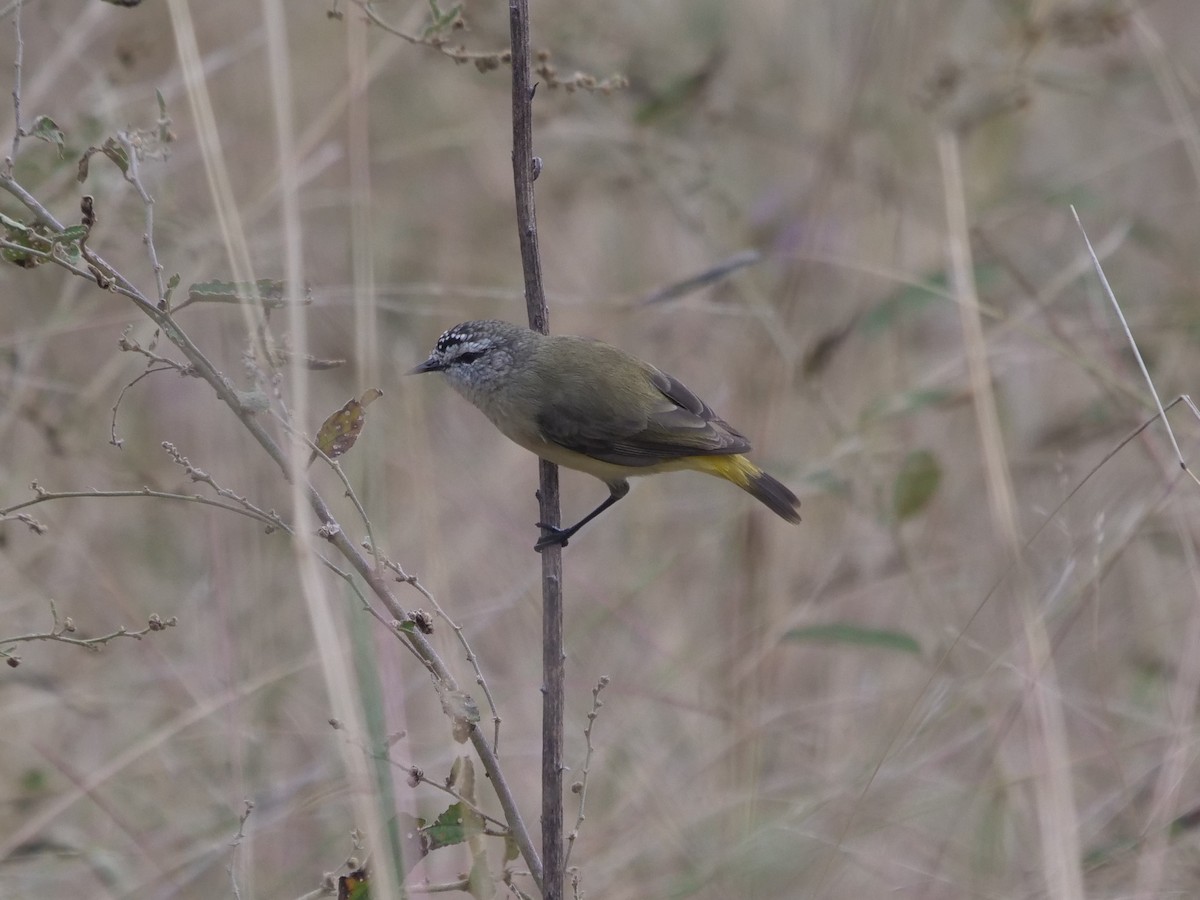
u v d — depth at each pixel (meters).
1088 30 13.25
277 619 11.12
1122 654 11.41
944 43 14.76
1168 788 9.17
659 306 12.23
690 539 13.21
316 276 13.19
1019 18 13.95
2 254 6.70
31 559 11.22
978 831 9.70
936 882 9.60
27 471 11.51
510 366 10.35
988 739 10.27
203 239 11.80
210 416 12.36
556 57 13.88
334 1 8.36
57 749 10.55
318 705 11.08
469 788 7.12
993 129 14.95
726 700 11.08
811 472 11.60
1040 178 15.73
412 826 7.07
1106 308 13.15
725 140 14.59
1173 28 17.53
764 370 12.73
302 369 7.65
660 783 10.66
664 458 10.26
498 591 12.20
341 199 13.80
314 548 6.89
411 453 11.60
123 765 9.41
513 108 8.10
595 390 10.18
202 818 9.91
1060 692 9.93
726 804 10.02
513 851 7.14
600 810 10.66
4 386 10.94
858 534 12.23
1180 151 15.94
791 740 11.30
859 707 11.16
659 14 15.39
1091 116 16.70
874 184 14.20
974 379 10.74
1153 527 11.30
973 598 11.77
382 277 13.52
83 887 9.62
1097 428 12.45
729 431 10.50
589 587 12.02
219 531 11.11
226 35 15.02
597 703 7.48
